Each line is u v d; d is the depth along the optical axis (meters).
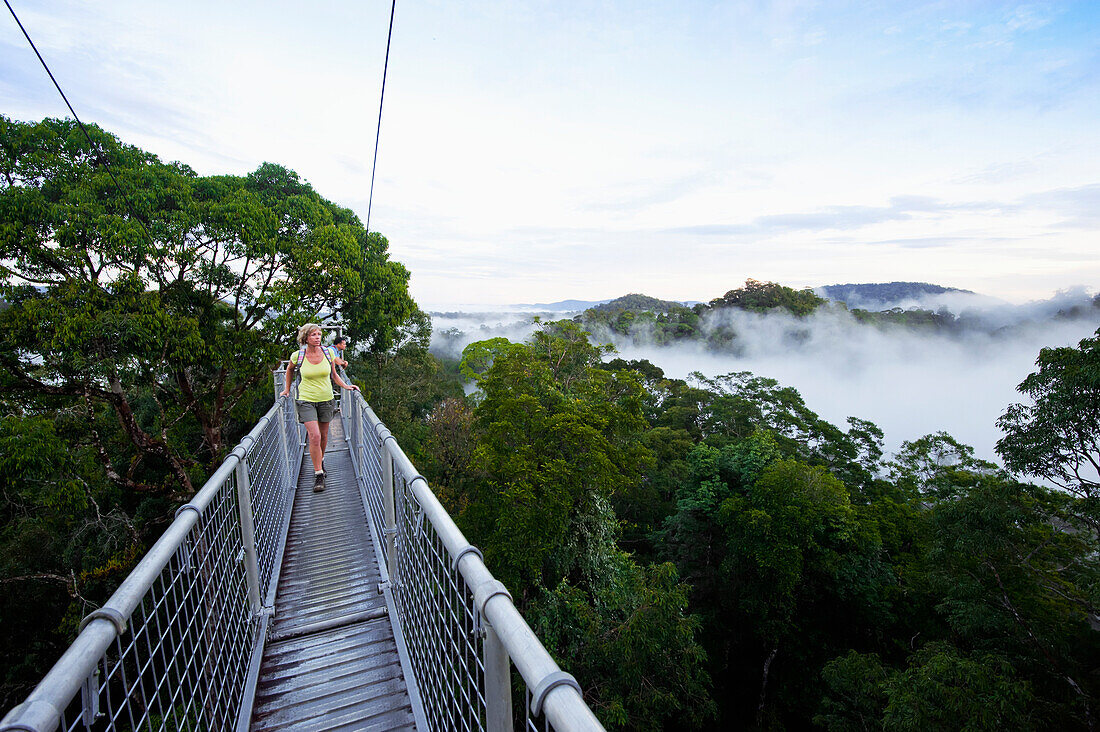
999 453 12.94
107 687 1.28
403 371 28.61
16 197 10.45
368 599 3.76
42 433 11.22
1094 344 10.86
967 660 10.95
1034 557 13.71
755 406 33.78
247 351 14.91
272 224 14.54
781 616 18.06
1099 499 11.16
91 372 11.56
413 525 2.75
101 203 11.61
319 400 5.65
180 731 1.73
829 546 18.64
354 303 17.58
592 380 19.62
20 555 13.73
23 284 11.99
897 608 17.94
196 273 13.97
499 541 12.59
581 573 14.71
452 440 22.89
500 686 1.33
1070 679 11.66
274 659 3.10
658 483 25.12
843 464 27.70
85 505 12.71
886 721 10.71
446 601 1.97
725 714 17.73
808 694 17.38
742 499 18.66
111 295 11.95
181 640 1.84
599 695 11.94
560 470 12.77
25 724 0.91
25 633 14.05
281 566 4.23
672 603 11.94
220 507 2.62
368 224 12.27
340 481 6.22
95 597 13.96
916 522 19.45
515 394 16.77
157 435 17.50
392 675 2.98
